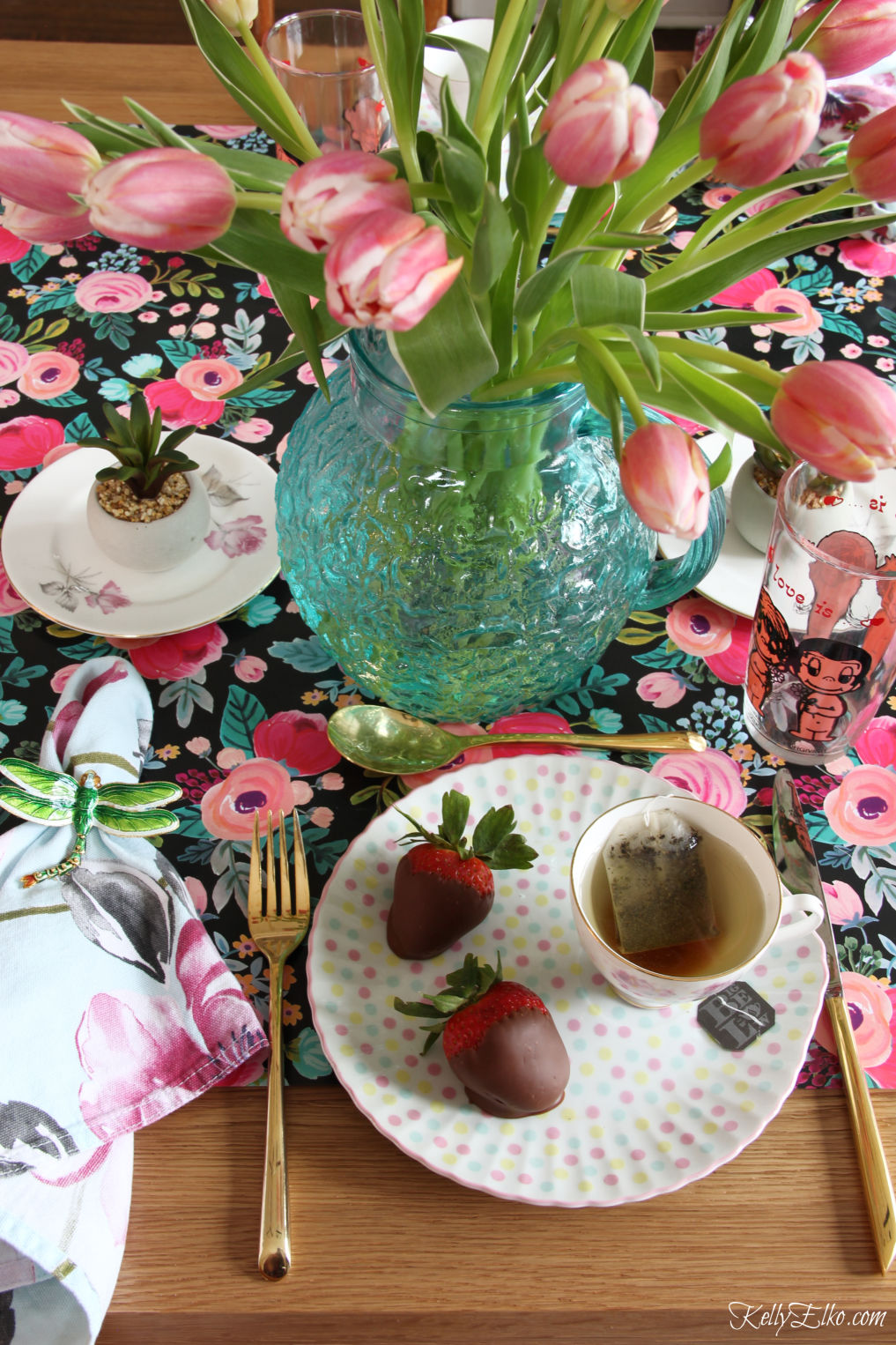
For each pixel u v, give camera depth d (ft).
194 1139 1.80
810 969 1.90
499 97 1.60
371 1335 1.63
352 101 3.02
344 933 1.95
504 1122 1.74
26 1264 1.61
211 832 2.19
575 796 2.17
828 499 2.34
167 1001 1.83
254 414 2.93
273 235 1.48
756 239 1.58
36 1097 1.68
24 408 2.93
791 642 2.12
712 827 1.91
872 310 3.17
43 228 1.42
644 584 2.23
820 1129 1.82
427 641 2.02
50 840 1.98
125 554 2.44
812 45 1.55
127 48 3.77
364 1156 1.77
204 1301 1.64
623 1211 1.72
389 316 1.13
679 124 1.62
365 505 1.93
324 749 2.32
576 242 1.65
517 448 1.79
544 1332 1.64
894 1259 1.67
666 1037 1.86
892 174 1.32
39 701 2.38
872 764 2.33
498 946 2.00
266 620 2.56
